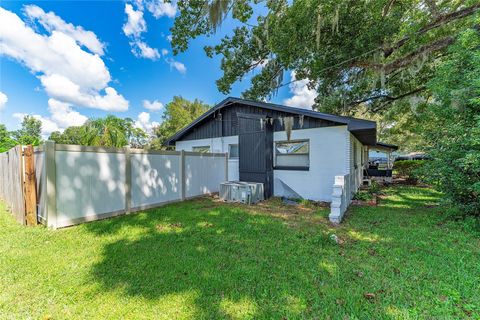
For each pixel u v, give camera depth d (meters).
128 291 2.10
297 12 5.85
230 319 1.75
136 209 5.33
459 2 5.93
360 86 8.38
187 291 2.10
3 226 4.08
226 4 4.89
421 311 1.81
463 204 4.17
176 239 3.45
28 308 1.86
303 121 6.91
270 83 7.47
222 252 2.97
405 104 9.55
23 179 4.25
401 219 4.48
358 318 1.75
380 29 5.69
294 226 4.12
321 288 2.15
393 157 19.97
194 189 7.15
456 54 4.47
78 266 2.57
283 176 7.33
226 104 8.69
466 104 3.99
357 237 3.53
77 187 4.29
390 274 2.38
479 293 2.01
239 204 6.21
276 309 1.86
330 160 6.45
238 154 8.30
